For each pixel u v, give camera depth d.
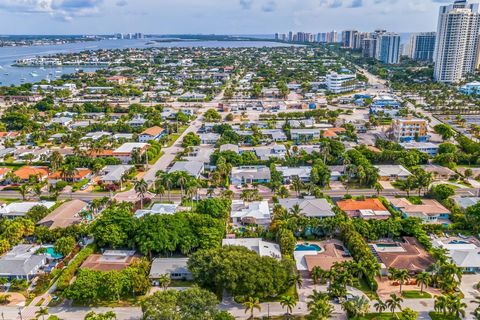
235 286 138.62
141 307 134.50
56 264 167.25
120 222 178.12
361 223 185.88
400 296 146.50
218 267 143.12
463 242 181.25
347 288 150.75
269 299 146.25
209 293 130.75
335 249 171.12
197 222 178.75
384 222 184.88
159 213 190.62
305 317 136.75
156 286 154.50
